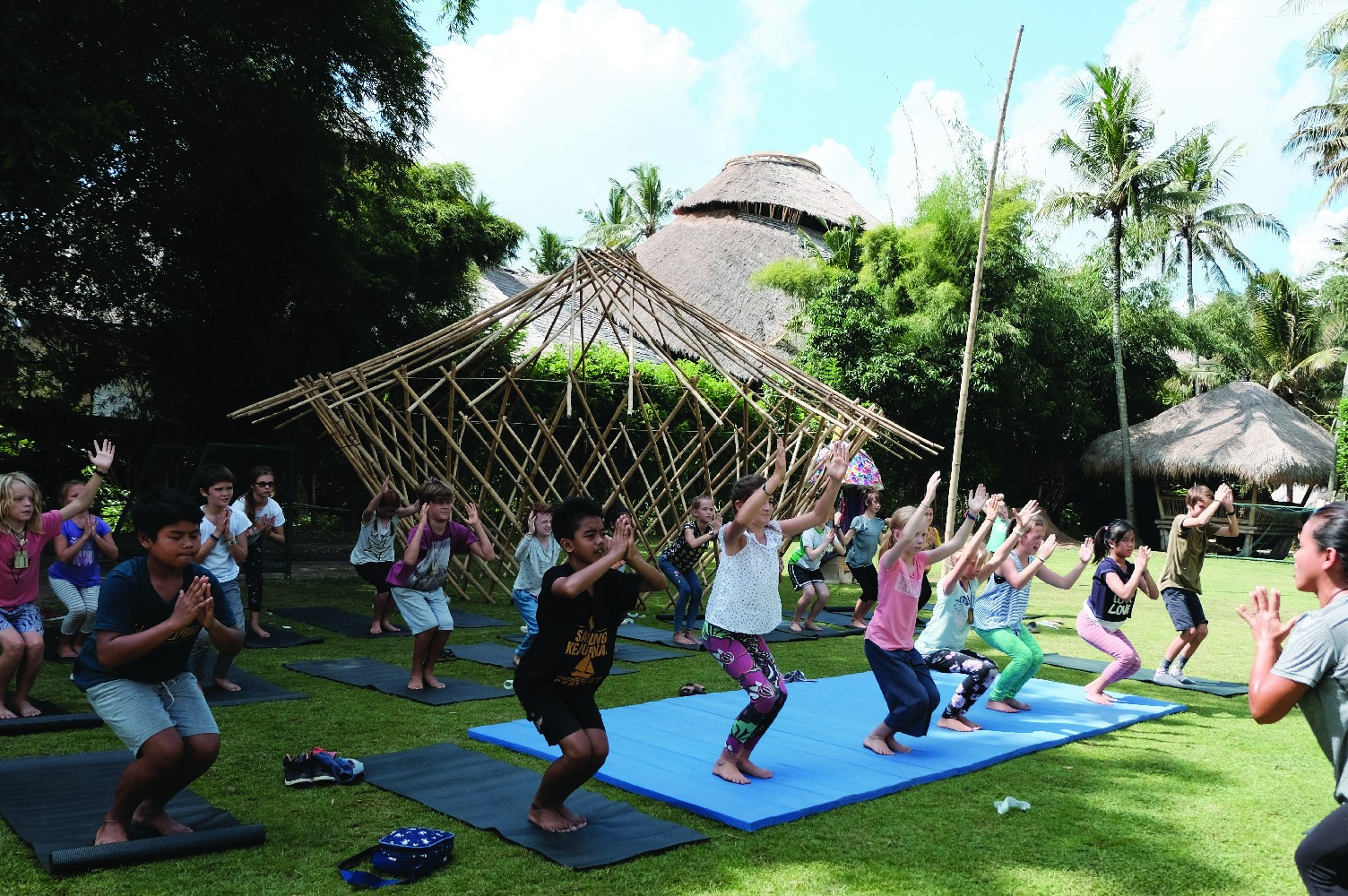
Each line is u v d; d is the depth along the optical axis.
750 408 14.76
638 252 32.72
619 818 4.40
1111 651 7.21
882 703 6.96
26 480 5.65
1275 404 25.34
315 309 15.03
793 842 4.21
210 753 3.99
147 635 3.63
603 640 4.30
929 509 5.70
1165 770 5.52
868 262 24.58
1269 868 4.05
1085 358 25.47
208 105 11.83
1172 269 28.80
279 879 3.68
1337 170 26.64
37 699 6.20
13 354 13.58
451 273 19.23
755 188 31.38
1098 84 24.33
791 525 5.36
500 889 3.65
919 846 4.22
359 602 11.21
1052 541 6.80
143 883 3.60
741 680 5.00
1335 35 23.05
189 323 14.18
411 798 4.61
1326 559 3.02
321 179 13.86
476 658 8.26
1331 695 2.91
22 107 8.09
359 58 13.32
